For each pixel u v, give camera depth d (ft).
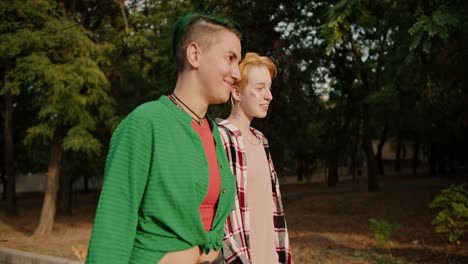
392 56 25.82
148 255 4.85
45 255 28.40
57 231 41.91
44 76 34.76
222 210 5.53
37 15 35.83
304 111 48.37
